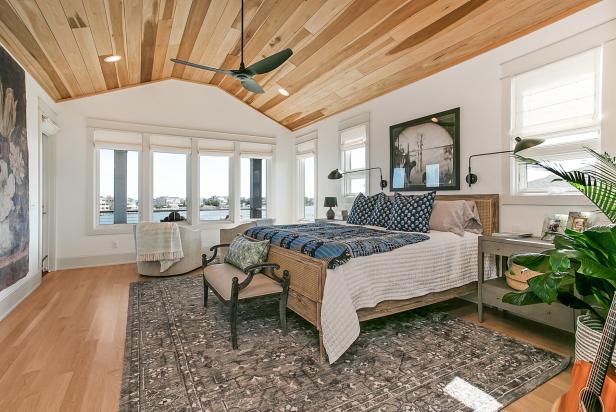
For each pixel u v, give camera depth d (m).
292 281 2.52
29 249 3.58
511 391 1.74
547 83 2.79
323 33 3.58
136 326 2.68
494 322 2.74
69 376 1.92
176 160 5.80
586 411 1.05
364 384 1.82
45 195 4.66
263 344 2.34
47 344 2.35
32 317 2.88
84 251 4.99
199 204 5.94
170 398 1.70
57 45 3.26
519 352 2.19
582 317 1.69
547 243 2.33
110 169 5.29
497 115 3.16
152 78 5.36
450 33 3.12
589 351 1.54
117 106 5.20
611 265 1.44
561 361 2.06
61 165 4.82
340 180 5.43
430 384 1.81
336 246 2.35
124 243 5.26
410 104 4.10
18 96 3.25
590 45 2.47
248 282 2.38
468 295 3.22
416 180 4.02
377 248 2.42
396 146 4.29
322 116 5.78
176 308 3.11
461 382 1.83
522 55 2.94
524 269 2.45
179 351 2.23
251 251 2.83
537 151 2.89
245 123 6.36
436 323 2.72
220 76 5.58
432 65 3.69
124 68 4.46
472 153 3.39
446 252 2.78
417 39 3.30
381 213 3.74
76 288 3.79
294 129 6.72
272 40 3.89
